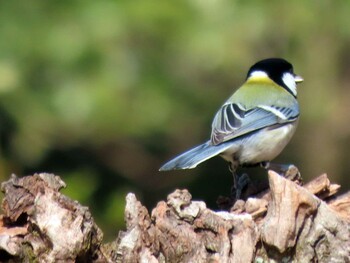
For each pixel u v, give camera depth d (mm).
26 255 6715
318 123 15406
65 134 14312
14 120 13867
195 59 13617
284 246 6910
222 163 16219
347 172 15656
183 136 15062
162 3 13102
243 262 6863
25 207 6922
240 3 13406
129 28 13172
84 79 13305
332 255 6980
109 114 13445
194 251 6867
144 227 6914
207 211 6934
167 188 16125
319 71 14688
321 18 13945
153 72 13570
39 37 13188
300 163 15664
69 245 6688
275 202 6961
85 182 13453
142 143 15516
